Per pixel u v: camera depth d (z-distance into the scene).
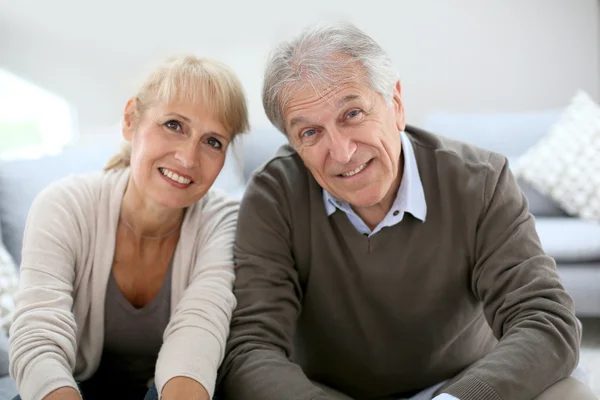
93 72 3.82
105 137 2.58
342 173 1.40
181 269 1.52
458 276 1.52
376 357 1.60
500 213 1.46
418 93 3.89
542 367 1.24
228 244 1.56
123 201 1.54
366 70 1.35
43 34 3.77
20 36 3.77
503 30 3.76
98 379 1.61
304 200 1.57
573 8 3.69
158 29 3.81
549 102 3.80
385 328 1.57
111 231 1.51
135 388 1.64
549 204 3.10
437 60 3.84
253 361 1.33
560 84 3.78
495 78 3.82
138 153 1.44
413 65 3.86
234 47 3.85
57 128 3.84
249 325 1.42
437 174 1.52
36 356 1.28
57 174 2.36
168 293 1.53
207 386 1.27
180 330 1.35
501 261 1.43
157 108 1.42
